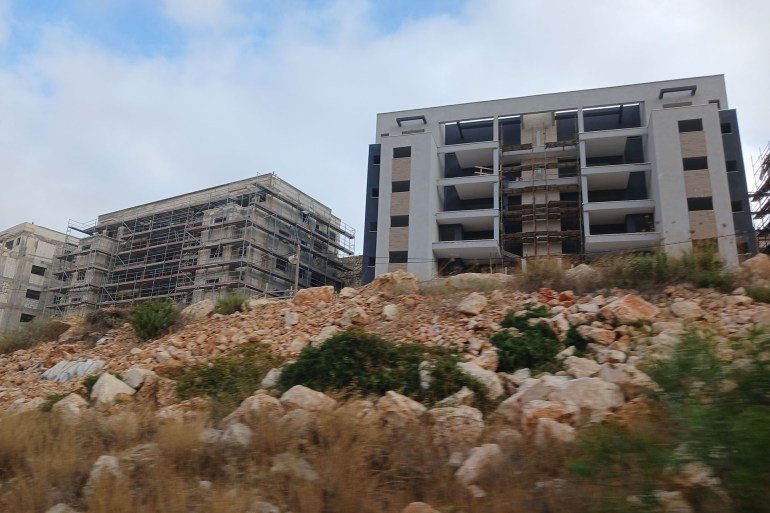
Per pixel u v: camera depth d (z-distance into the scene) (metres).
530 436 5.57
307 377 9.18
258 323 14.65
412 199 45.47
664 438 4.35
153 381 11.00
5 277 64.12
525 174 47.50
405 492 4.94
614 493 3.87
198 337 14.34
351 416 6.39
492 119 48.75
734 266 12.26
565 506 4.06
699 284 11.52
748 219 40.19
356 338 9.65
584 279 12.66
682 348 4.45
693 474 3.64
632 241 40.12
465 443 5.91
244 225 52.56
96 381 11.59
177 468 5.62
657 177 40.81
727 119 43.12
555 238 44.56
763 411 3.46
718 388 3.94
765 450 3.18
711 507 3.45
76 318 23.64
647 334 9.38
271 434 6.06
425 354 9.53
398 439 5.92
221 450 5.96
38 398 11.96
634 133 43.88
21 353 19.08
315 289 16.25
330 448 5.63
